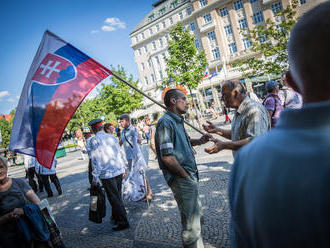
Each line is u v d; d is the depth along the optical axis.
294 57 0.59
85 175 9.66
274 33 10.73
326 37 0.52
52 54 2.89
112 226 4.16
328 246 0.41
